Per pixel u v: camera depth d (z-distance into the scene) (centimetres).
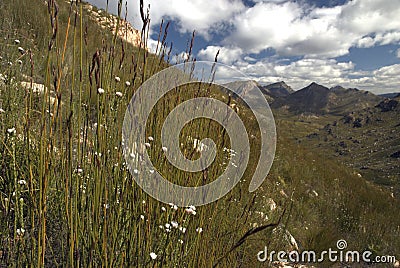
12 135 206
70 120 129
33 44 509
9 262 154
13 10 652
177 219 185
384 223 612
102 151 155
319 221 536
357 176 1094
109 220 157
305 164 866
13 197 186
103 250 143
